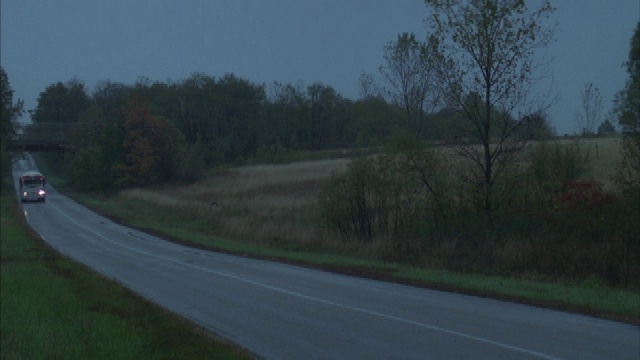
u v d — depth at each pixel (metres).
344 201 29.08
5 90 75.44
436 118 40.88
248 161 83.69
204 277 18.98
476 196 24.48
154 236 35.12
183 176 72.69
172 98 98.25
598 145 39.34
